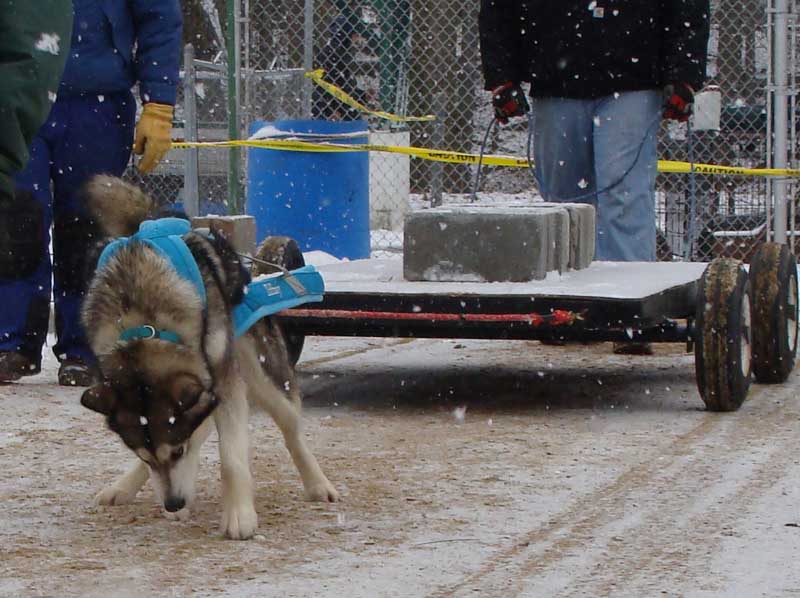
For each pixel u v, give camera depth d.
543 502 7.95
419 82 26.03
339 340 16.22
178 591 6.15
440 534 7.22
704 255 20.22
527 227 11.45
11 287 12.45
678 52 14.53
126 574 6.46
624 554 6.77
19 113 5.63
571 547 6.93
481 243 11.53
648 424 10.52
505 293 10.59
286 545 7.02
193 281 7.28
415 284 11.31
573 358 14.55
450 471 8.85
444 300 10.65
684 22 14.43
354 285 11.21
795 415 10.86
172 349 7.07
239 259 7.97
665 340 11.27
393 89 25.28
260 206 21.00
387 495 8.18
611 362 14.24
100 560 6.73
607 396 11.98
